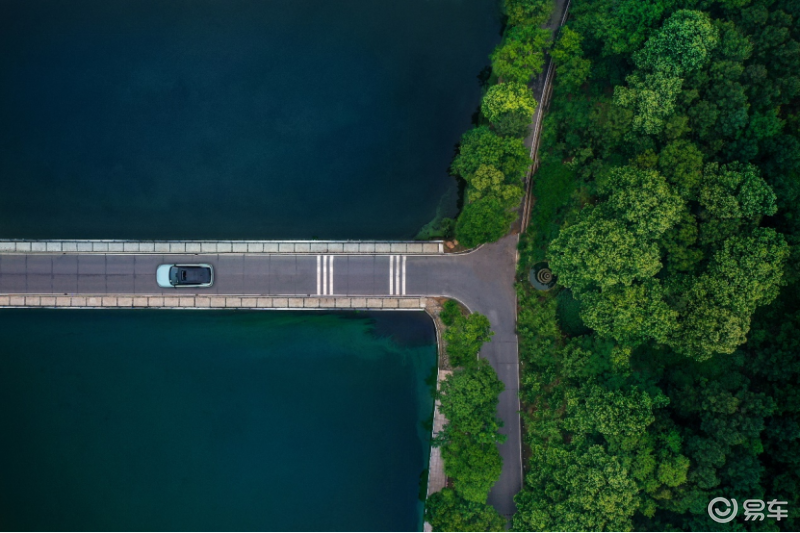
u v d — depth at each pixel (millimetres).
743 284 73938
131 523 92812
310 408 92375
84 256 90250
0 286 90312
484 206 80938
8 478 93500
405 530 91375
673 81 76250
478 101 91438
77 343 92562
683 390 80125
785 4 77500
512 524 87062
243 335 91938
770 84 76375
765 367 78625
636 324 76375
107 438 93125
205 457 92812
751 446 77062
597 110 83188
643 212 74000
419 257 89938
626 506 76812
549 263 81250
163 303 90562
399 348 91938
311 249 90000
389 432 91938
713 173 76812
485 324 83375
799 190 76312
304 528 92125
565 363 81812
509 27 89062
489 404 82750
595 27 80938
